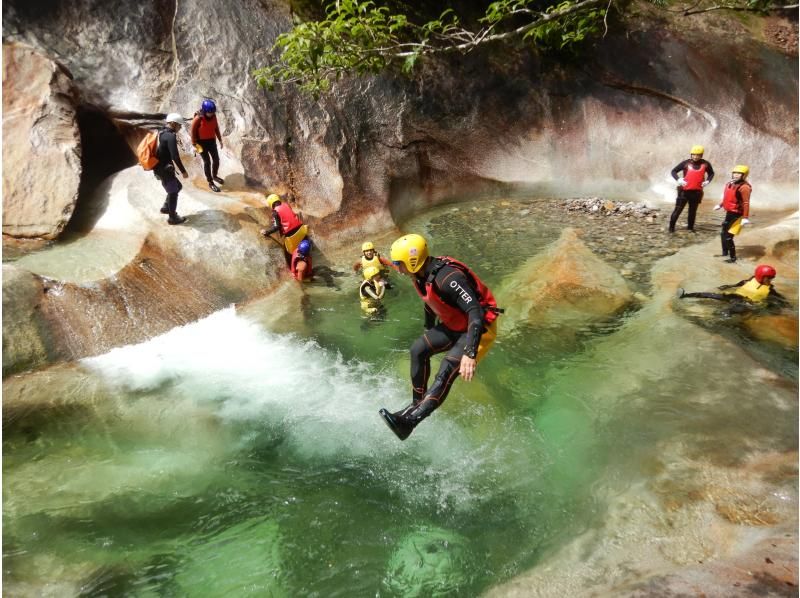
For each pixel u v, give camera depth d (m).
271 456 4.54
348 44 6.29
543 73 11.58
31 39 7.51
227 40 8.69
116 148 8.63
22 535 3.63
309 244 7.14
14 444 4.44
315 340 6.19
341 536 3.78
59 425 4.69
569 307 6.55
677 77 11.80
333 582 3.42
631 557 3.34
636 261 7.94
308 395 5.28
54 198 6.81
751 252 8.09
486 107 10.99
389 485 4.24
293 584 3.41
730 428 4.53
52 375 5.16
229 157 8.27
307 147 8.83
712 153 11.43
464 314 3.87
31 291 5.46
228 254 6.83
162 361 5.60
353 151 9.27
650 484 3.97
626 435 4.55
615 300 6.65
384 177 9.49
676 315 6.30
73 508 3.90
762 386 5.07
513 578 3.34
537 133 11.32
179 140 8.21
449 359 3.85
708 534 3.46
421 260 3.78
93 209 7.41
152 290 6.17
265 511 3.99
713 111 11.62
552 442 4.60
